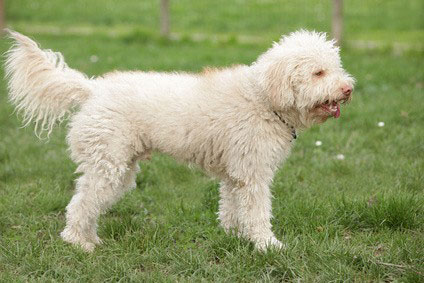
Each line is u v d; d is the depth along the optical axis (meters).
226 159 6.07
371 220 6.60
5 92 13.22
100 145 6.03
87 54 17.28
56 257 5.91
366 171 8.40
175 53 17.27
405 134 9.73
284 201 7.26
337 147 9.41
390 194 7.06
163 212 7.31
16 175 8.56
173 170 8.66
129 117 6.00
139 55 16.97
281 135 5.98
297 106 5.82
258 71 5.89
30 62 6.30
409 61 15.50
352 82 5.93
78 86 6.28
